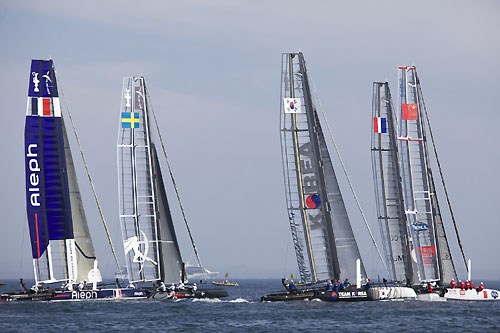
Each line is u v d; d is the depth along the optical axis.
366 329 162.88
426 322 174.00
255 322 173.50
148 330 160.50
